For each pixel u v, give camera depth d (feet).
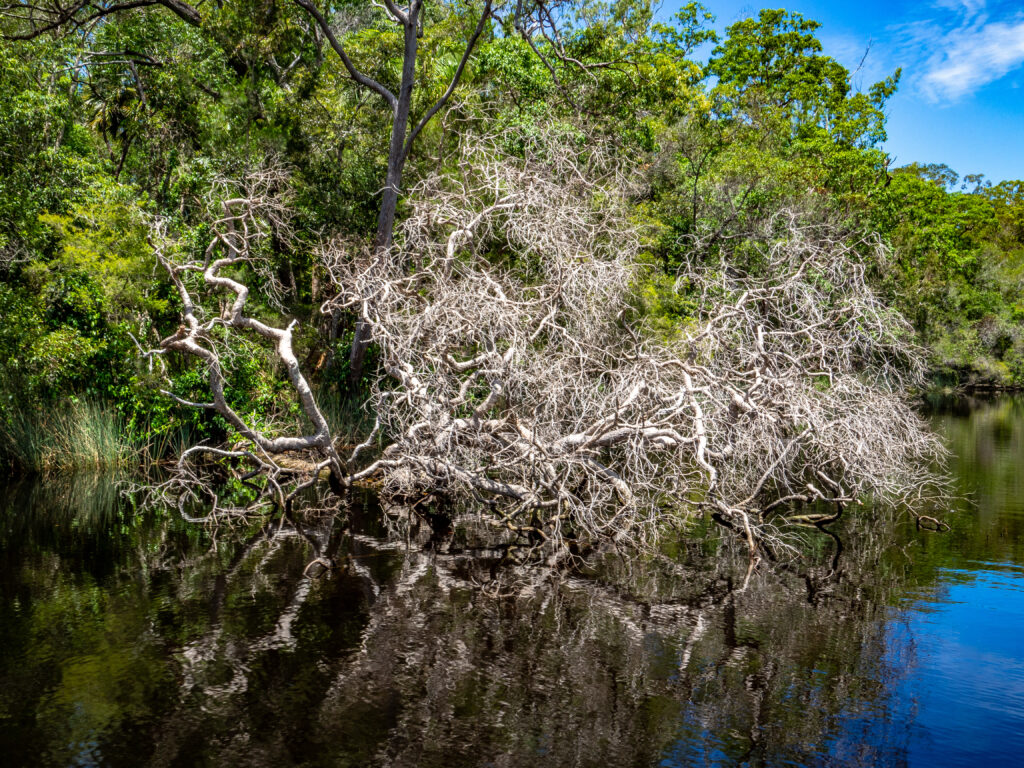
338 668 19.19
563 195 39.96
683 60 94.07
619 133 69.41
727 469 33.73
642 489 35.47
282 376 52.08
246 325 37.29
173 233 49.75
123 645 20.33
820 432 31.42
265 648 20.25
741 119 89.04
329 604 23.62
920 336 110.01
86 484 41.68
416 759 15.10
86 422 45.78
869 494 43.37
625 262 42.19
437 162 60.03
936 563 29.43
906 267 104.32
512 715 17.04
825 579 27.25
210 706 17.16
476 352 42.50
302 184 58.59
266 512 36.47
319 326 61.16
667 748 15.75
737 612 23.72
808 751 15.66
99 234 46.37
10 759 14.92
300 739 15.83
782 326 40.09
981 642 21.40
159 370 45.11
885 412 34.01
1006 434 73.31
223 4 58.13
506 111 62.34
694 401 31.99
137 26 68.49
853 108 95.50
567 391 34.27
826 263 38.78
